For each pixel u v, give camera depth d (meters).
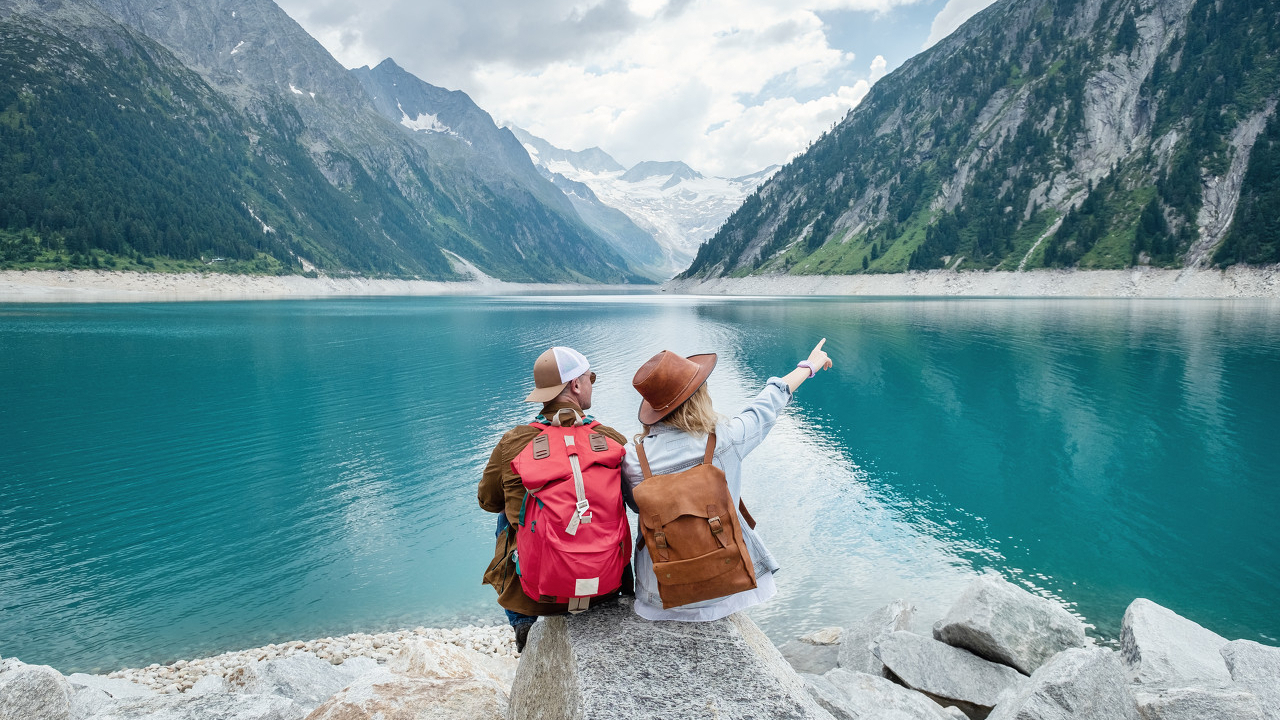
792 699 2.87
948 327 68.38
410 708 4.18
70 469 21.62
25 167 195.75
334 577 13.95
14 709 5.50
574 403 3.42
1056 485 19.89
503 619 12.24
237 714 4.96
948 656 7.83
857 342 55.62
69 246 162.62
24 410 30.72
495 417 29.22
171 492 19.42
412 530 16.52
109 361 45.88
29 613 12.43
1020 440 25.08
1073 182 179.25
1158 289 132.62
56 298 124.56
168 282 169.25
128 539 16.02
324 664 8.37
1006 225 174.75
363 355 49.84
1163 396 32.28
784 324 76.06
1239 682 6.18
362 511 17.83
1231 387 34.09
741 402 31.39
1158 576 13.84
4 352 49.72
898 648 8.17
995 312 90.75
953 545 15.47
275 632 11.78
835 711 6.05
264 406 31.58
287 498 18.84
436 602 12.84
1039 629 7.91
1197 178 149.38
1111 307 96.88
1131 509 17.83
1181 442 24.44
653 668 3.02
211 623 12.06
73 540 15.92
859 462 22.41
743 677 2.98
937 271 173.62
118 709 5.08
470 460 22.62
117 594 13.22
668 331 68.69
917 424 27.72
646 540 2.85
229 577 13.94
